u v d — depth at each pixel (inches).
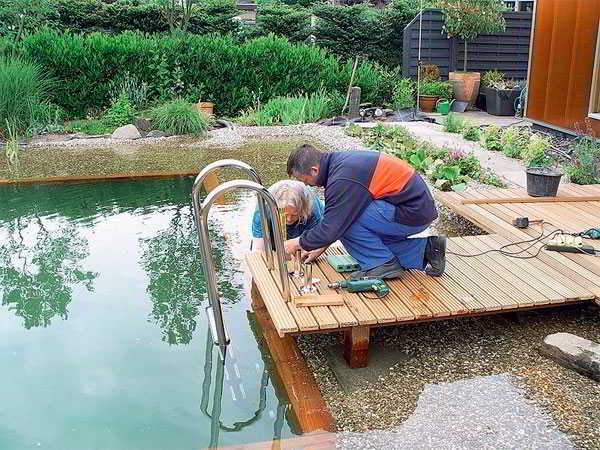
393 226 140.3
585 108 334.0
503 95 466.6
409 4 576.7
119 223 231.6
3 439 114.0
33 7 485.1
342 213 131.9
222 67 474.6
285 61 485.1
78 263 195.3
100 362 140.6
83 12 575.5
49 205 254.4
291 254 152.9
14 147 353.4
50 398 127.3
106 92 459.5
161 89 465.4
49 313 164.1
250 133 419.2
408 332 148.2
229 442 112.5
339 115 478.6
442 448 106.9
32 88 410.9
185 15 555.5
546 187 220.2
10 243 212.5
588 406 118.3
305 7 686.5
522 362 134.5
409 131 404.8
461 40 515.2
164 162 331.3
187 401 126.0
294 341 145.3
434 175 275.0
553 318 153.7
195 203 139.7
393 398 122.6
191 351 145.5
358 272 148.3
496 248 173.0
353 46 582.6
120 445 112.3
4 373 136.5
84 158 343.6
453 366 133.6
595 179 259.3
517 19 517.3
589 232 179.9
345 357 136.6
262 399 126.2
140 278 184.5
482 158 320.5
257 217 173.6
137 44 459.5
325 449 107.6
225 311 162.7
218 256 197.3
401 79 516.7
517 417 115.1
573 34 341.4
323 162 134.0
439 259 148.9
